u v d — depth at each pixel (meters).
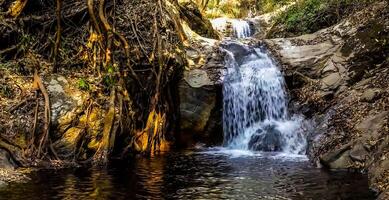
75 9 11.59
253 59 13.70
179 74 12.62
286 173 8.69
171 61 12.10
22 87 9.77
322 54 13.09
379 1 13.52
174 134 12.43
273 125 12.27
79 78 10.54
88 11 11.31
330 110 11.12
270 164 9.64
